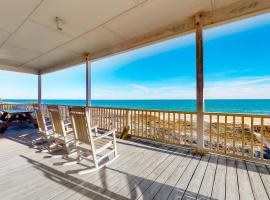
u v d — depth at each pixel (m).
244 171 2.13
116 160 2.52
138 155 2.74
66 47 4.30
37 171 2.11
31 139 3.70
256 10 2.22
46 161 2.43
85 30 3.26
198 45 2.72
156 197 1.58
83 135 2.21
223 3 2.38
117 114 4.46
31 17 2.71
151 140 3.67
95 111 5.03
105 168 2.22
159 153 2.84
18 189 1.70
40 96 7.33
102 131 4.64
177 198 1.56
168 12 2.61
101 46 4.23
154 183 1.84
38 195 1.59
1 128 4.30
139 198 1.56
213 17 2.56
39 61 5.77
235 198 1.56
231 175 2.02
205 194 1.63
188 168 2.23
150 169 2.20
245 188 1.73
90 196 1.58
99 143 2.48
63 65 5.95
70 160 2.47
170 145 3.33
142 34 3.49
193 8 2.50
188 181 1.88
